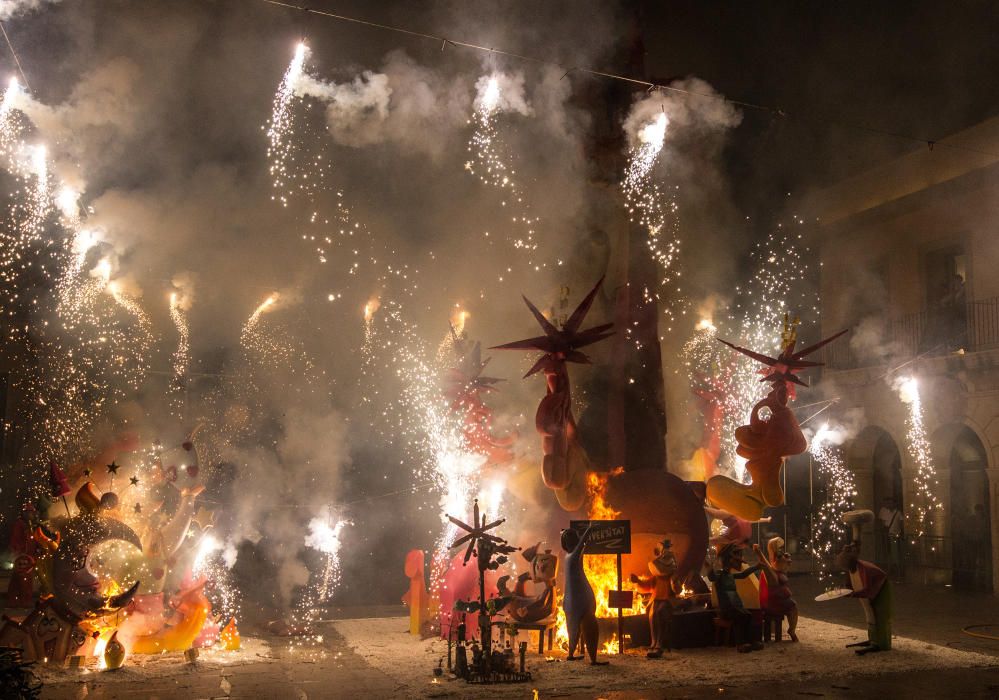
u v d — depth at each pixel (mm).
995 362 17234
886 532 20422
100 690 8539
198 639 10586
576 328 10508
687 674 9141
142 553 10664
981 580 18047
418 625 11914
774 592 11023
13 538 10320
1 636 9680
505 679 8828
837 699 8203
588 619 9711
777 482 11180
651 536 11086
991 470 17438
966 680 9078
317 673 9367
